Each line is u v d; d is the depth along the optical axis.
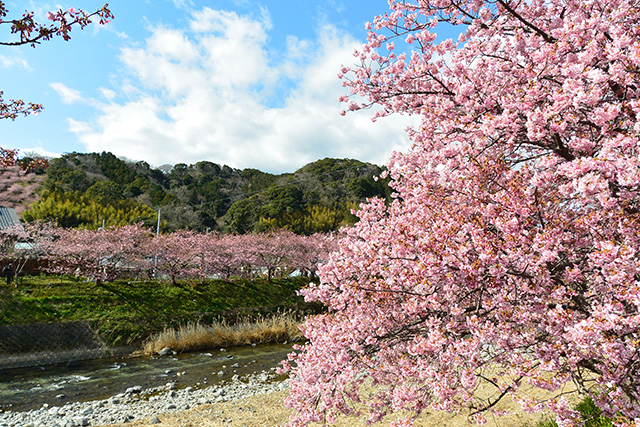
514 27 5.07
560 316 3.07
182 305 19.72
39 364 14.20
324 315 5.08
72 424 8.62
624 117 3.47
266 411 8.88
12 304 16.02
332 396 4.12
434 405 3.65
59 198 50.56
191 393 11.18
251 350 16.55
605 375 2.98
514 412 6.66
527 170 4.16
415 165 5.18
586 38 3.62
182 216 54.94
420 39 5.54
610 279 2.84
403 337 4.27
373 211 6.16
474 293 3.83
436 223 3.95
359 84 6.18
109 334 16.34
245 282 24.47
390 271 4.49
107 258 20.81
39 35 4.00
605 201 2.84
